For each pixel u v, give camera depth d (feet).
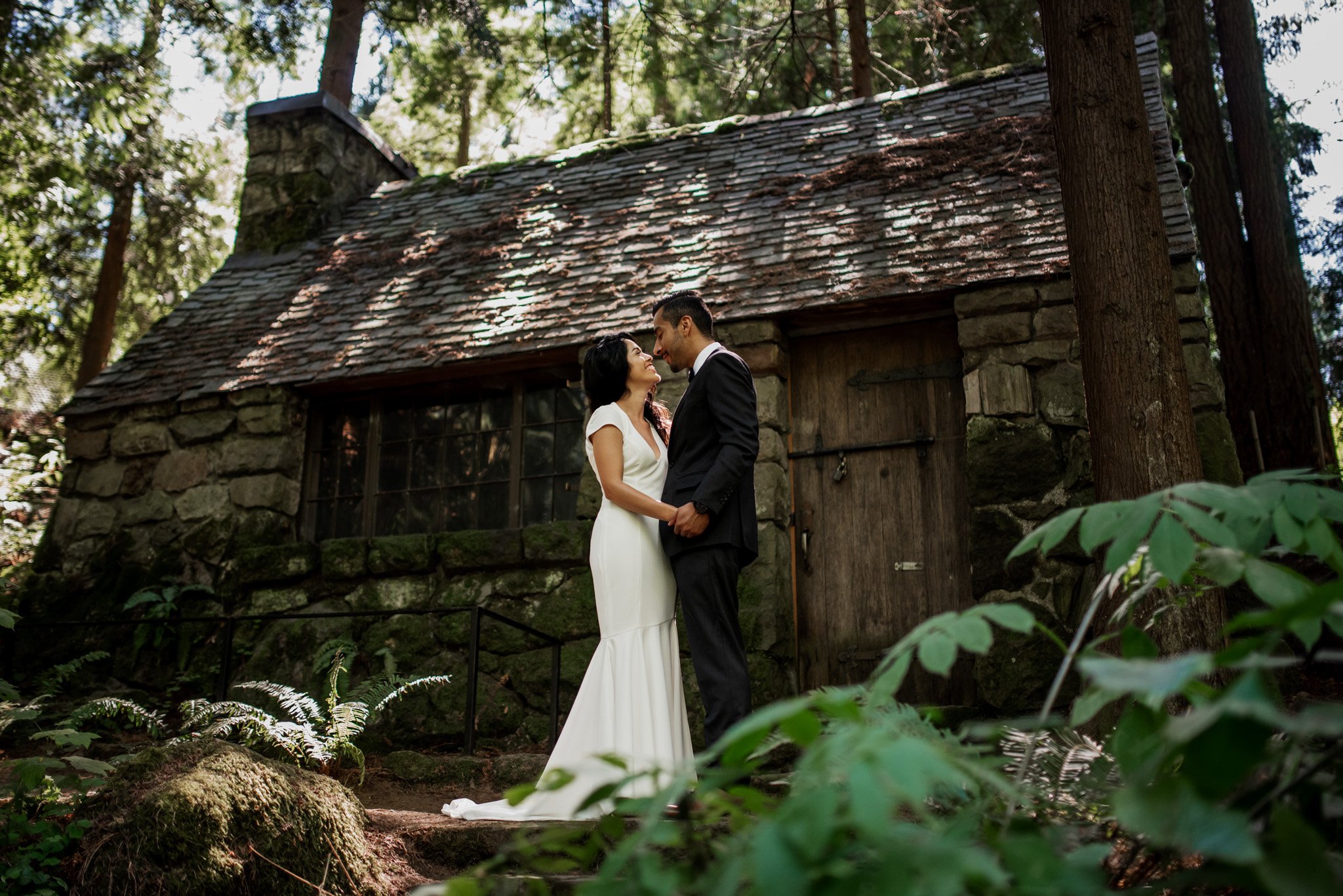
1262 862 3.10
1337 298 37.35
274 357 23.02
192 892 8.68
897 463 18.83
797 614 18.67
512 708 18.70
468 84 37.27
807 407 19.58
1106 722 10.34
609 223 23.54
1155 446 11.34
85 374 40.93
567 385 21.33
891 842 3.01
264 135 27.91
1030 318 17.76
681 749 10.49
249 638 20.76
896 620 18.16
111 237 42.16
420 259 24.67
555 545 19.40
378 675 19.26
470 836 10.19
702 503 10.52
